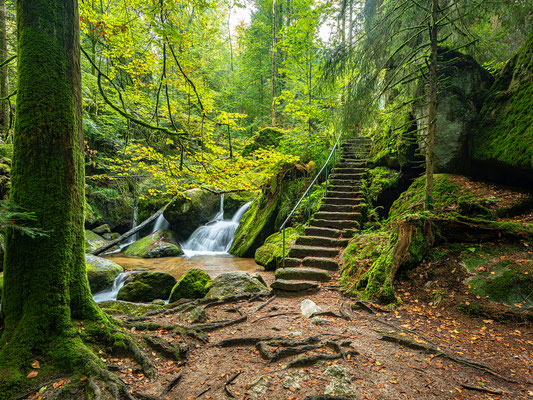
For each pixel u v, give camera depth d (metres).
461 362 2.97
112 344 3.06
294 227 9.11
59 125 2.93
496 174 6.31
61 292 2.91
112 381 2.60
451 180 6.47
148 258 11.18
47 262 2.84
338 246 7.04
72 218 3.04
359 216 7.87
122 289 6.64
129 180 14.12
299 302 4.96
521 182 5.96
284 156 6.64
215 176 5.59
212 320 4.29
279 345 3.34
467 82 6.69
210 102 5.50
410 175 8.23
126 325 3.65
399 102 7.48
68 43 3.02
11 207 2.50
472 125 6.61
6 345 2.63
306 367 2.94
